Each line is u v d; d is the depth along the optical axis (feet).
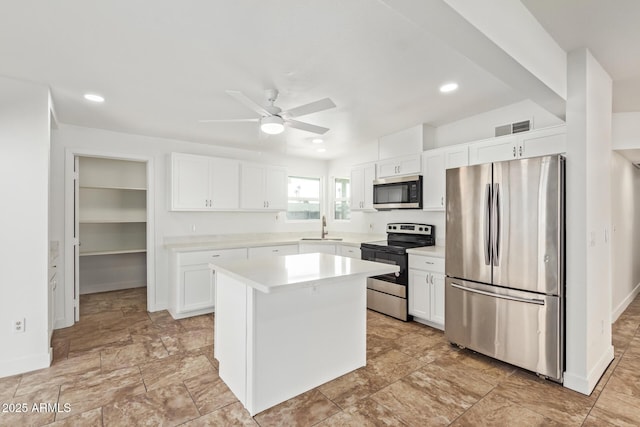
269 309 6.95
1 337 8.04
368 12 5.50
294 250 15.61
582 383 7.38
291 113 8.43
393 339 10.60
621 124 12.32
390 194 13.82
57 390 7.51
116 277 17.24
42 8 5.27
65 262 11.74
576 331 7.48
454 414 6.68
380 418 6.57
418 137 12.76
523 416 6.58
